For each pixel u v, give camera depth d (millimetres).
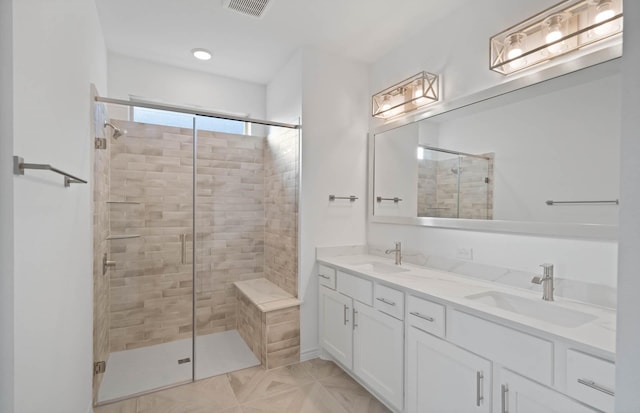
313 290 2617
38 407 1014
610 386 959
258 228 3162
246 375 2316
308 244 2588
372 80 2816
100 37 2238
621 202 665
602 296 1374
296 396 2061
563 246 1506
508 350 1240
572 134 1466
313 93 2594
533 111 1617
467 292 1604
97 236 2033
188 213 2791
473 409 1372
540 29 1551
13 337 832
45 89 1076
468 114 1950
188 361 2480
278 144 2908
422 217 2262
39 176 1023
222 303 2986
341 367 2439
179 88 2953
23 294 899
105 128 2213
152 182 2641
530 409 1173
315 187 2609
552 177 1537
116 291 2525
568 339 1053
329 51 2637
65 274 1306
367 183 2859
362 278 2092
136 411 1905
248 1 2002
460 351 1436
